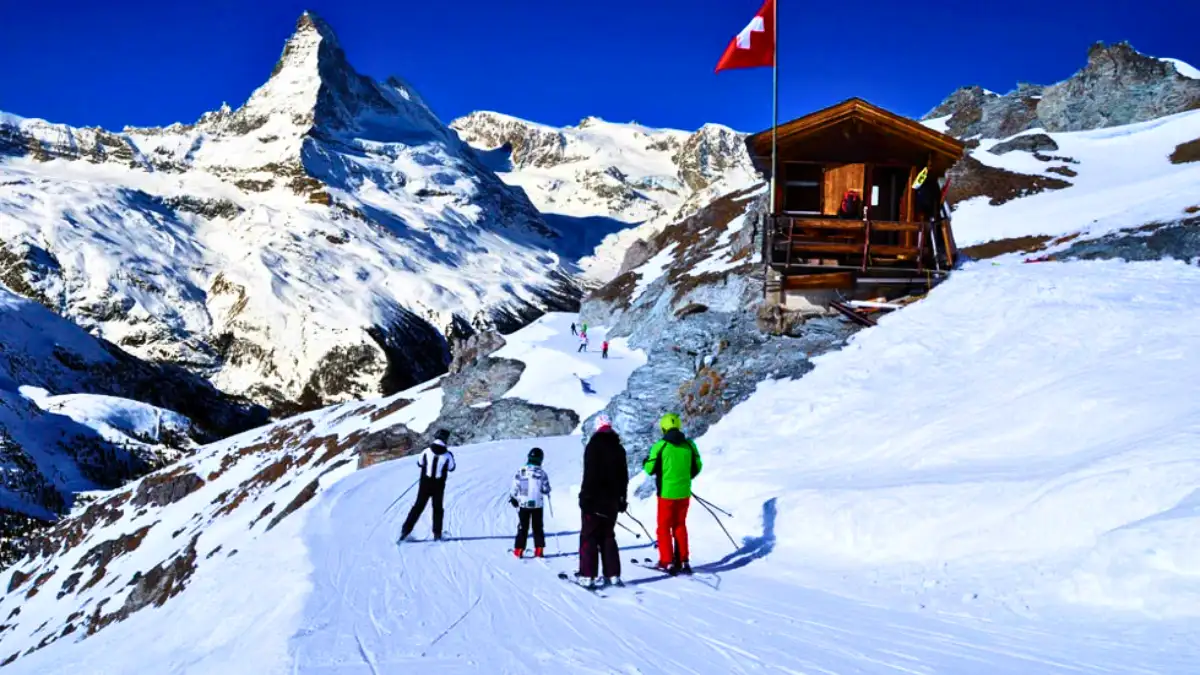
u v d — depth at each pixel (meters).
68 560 65.00
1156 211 34.66
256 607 10.02
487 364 61.69
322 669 6.70
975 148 70.69
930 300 17.36
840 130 20.56
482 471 23.14
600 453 9.22
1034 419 10.66
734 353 17.75
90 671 11.59
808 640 6.66
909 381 13.95
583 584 9.03
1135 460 7.98
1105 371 11.26
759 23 19.36
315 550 12.05
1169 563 6.38
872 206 20.66
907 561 8.48
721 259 70.75
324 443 65.81
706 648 6.65
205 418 162.75
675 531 9.47
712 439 14.56
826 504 10.05
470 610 8.46
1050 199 52.50
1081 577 6.80
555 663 6.55
